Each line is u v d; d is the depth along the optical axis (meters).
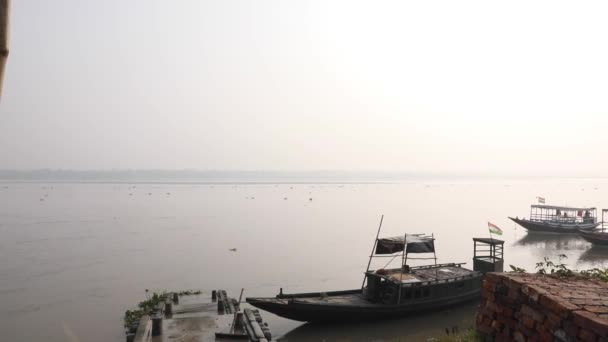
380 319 25.89
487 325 10.37
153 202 123.25
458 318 26.31
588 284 9.11
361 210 107.69
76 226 69.44
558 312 7.52
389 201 139.62
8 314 27.55
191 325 20.94
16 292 32.41
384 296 26.48
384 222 81.81
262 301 24.22
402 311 25.86
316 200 142.62
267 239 59.34
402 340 23.14
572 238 63.44
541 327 8.11
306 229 70.81
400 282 25.45
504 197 159.62
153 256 46.44
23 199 126.31
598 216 99.12
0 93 2.96
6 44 3.01
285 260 44.97
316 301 25.94
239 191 192.75
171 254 47.62
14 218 79.69
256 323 20.67
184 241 56.62
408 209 111.06
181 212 96.44
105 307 28.94
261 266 41.94
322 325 25.70
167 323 21.30
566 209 68.88
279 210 105.88
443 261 45.41
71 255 46.28
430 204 128.00
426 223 80.56
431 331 24.30
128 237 59.25
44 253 47.25
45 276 37.22
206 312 23.38
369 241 58.47
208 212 97.81
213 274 38.53
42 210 95.00
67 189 186.62
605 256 49.19
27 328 25.16
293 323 26.33
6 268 40.12
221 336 19.03
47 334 24.27
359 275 38.53
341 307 24.66
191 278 36.97
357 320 25.64
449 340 14.95
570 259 47.25
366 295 27.30
